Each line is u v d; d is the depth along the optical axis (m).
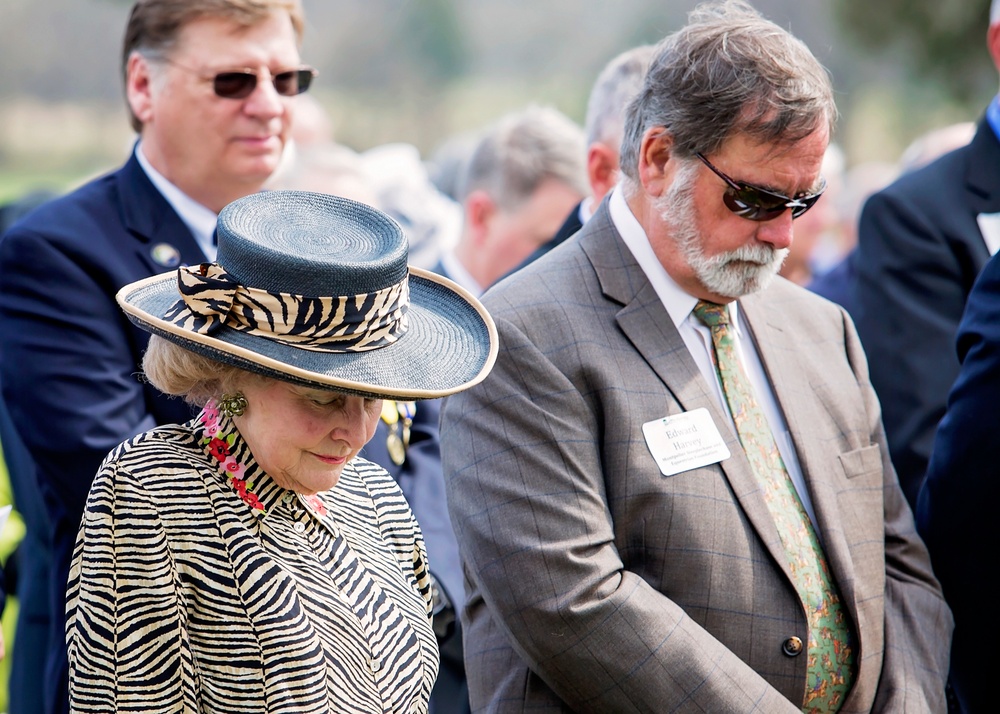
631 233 9.95
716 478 9.27
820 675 9.41
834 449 10.17
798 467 9.95
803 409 10.13
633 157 9.90
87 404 10.70
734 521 9.20
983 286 10.91
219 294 6.98
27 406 10.77
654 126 9.54
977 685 11.05
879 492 10.31
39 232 11.11
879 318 14.28
